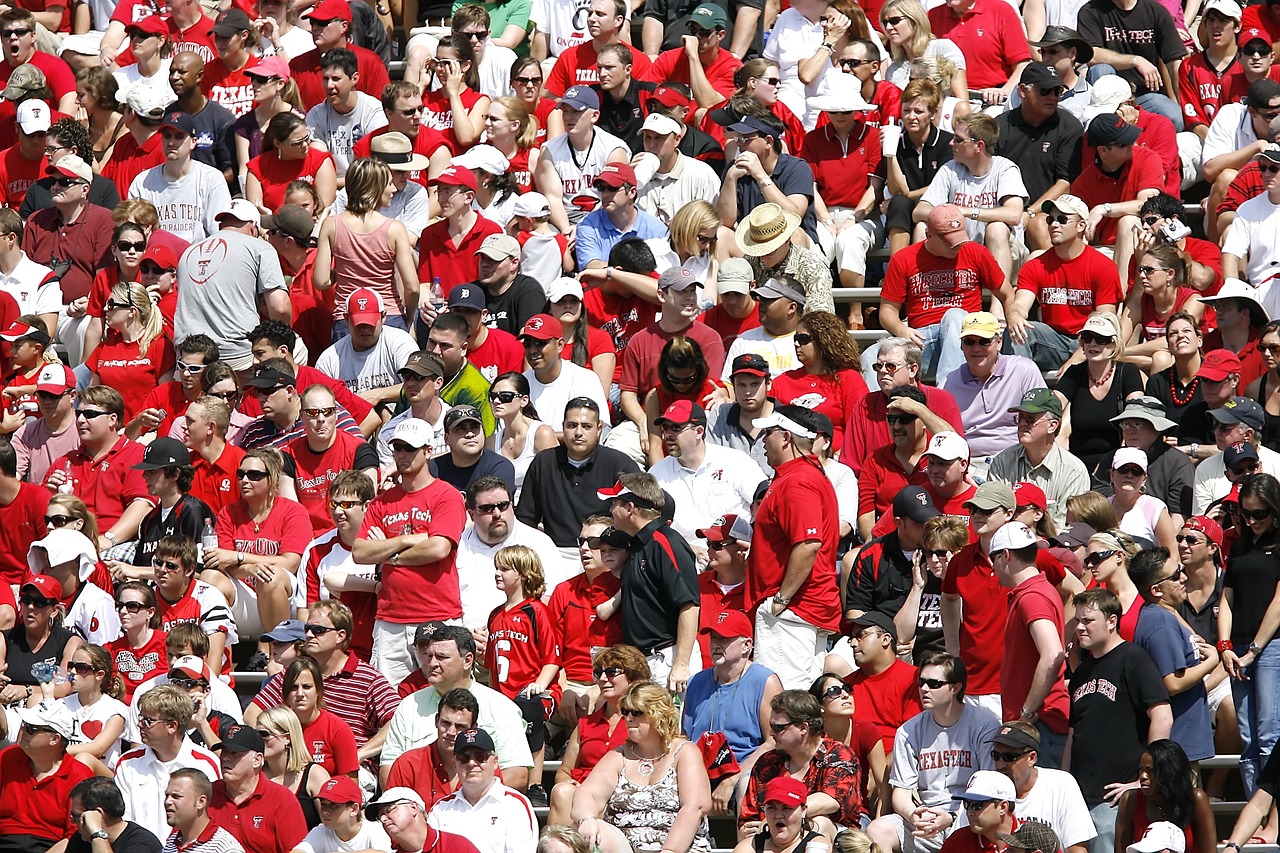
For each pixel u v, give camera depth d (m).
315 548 42.38
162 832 37.25
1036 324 48.09
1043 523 40.12
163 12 61.88
